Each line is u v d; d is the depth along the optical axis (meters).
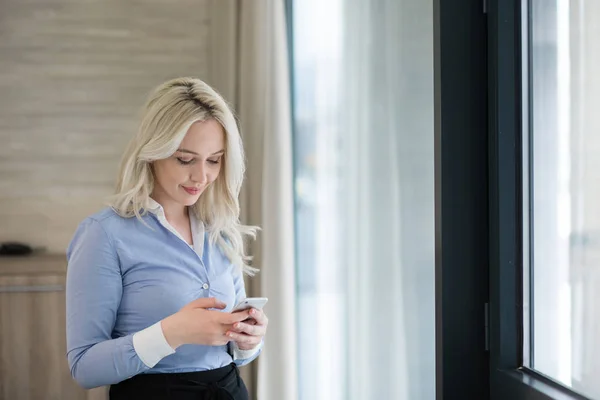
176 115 1.60
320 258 2.90
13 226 3.39
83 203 3.43
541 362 1.82
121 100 3.42
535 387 1.73
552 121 1.71
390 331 2.58
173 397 1.60
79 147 3.42
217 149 1.65
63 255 3.26
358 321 2.73
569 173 1.64
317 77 2.89
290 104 2.97
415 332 2.50
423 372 2.48
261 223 2.98
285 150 2.94
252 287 3.01
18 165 3.39
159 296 1.61
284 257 2.93
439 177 1.94
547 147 1.74
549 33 1.71
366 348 2.69
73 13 3.38
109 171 3.43
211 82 3.27
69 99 3.40
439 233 1.95
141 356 1.50
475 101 1.93
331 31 2.82
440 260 1.94
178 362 1.62
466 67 1.93
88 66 3.40
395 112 2.52
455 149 1.93
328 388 2.90
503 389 1.87
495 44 1.87
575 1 1.59
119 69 3.41
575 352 1.64
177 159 1.62
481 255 1.95
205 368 1.65
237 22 3.06
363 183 2.68
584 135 1.57
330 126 2.85
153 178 1.68
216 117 1.65
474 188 1.94
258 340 1.61
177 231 1.71
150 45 3.42
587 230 1.57
